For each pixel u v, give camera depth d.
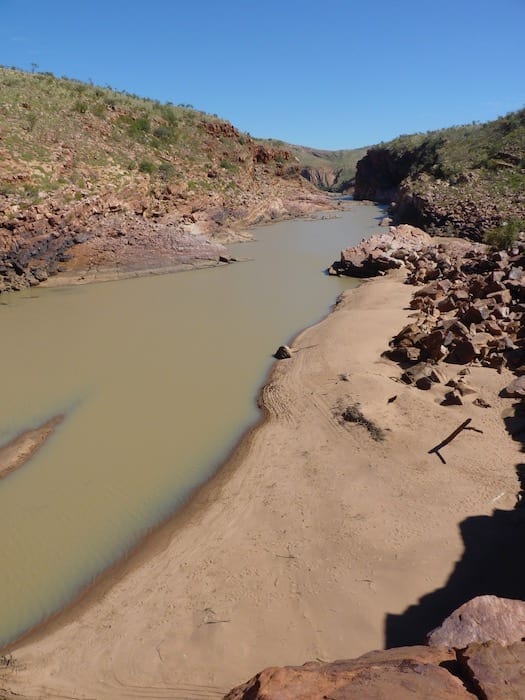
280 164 83.88
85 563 9.80
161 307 26.61
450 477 11.20
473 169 60.47
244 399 16.08
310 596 8.57
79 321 24.09
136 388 16.89
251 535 10.15
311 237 52.81
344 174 165.75
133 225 36.78
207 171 60.56
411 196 56.50
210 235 47.75
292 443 13.24
